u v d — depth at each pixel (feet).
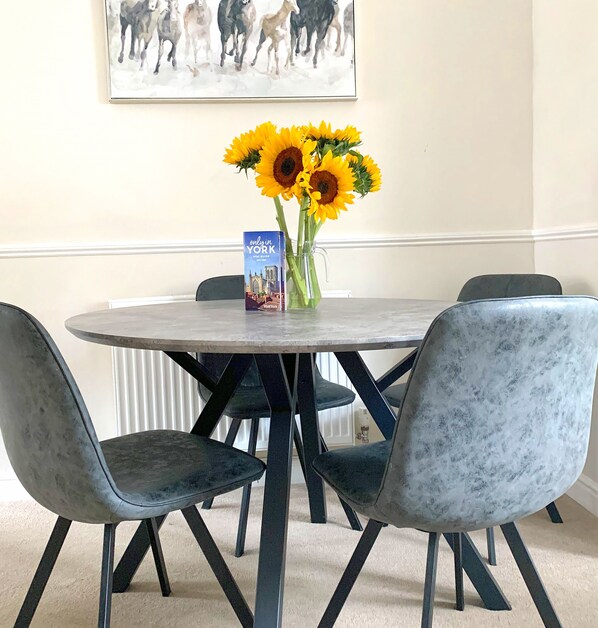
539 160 9.07
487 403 3.61
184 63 8.65
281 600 4.50
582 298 3.62
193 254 8.90
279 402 4.67
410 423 3.60
